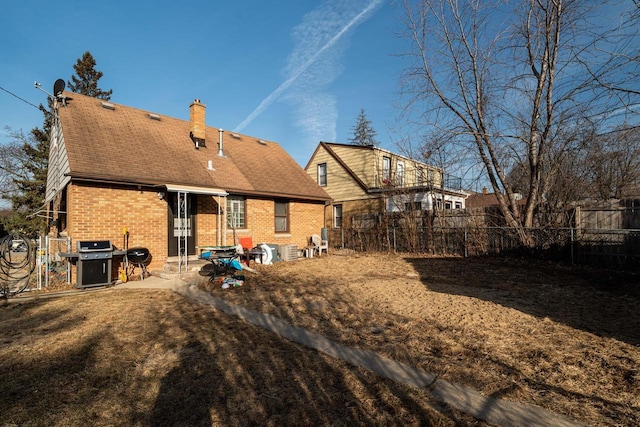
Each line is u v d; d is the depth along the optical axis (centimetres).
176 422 291
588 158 1362
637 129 910
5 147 2777
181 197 1181
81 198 941
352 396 331
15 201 2502
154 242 1082
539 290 794
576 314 596
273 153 1845
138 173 1041
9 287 869
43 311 641
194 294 785
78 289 844
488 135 1326
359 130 4691
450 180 2131
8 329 538
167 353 439
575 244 1148
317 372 383
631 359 405
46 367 398
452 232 1477
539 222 1320
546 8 1209
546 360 407
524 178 1639
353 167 2253
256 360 416
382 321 570
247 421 292
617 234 1068
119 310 648
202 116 1439
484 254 1372
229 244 1319
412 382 357
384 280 948
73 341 480
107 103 1307
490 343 462
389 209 1994
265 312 633
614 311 613
